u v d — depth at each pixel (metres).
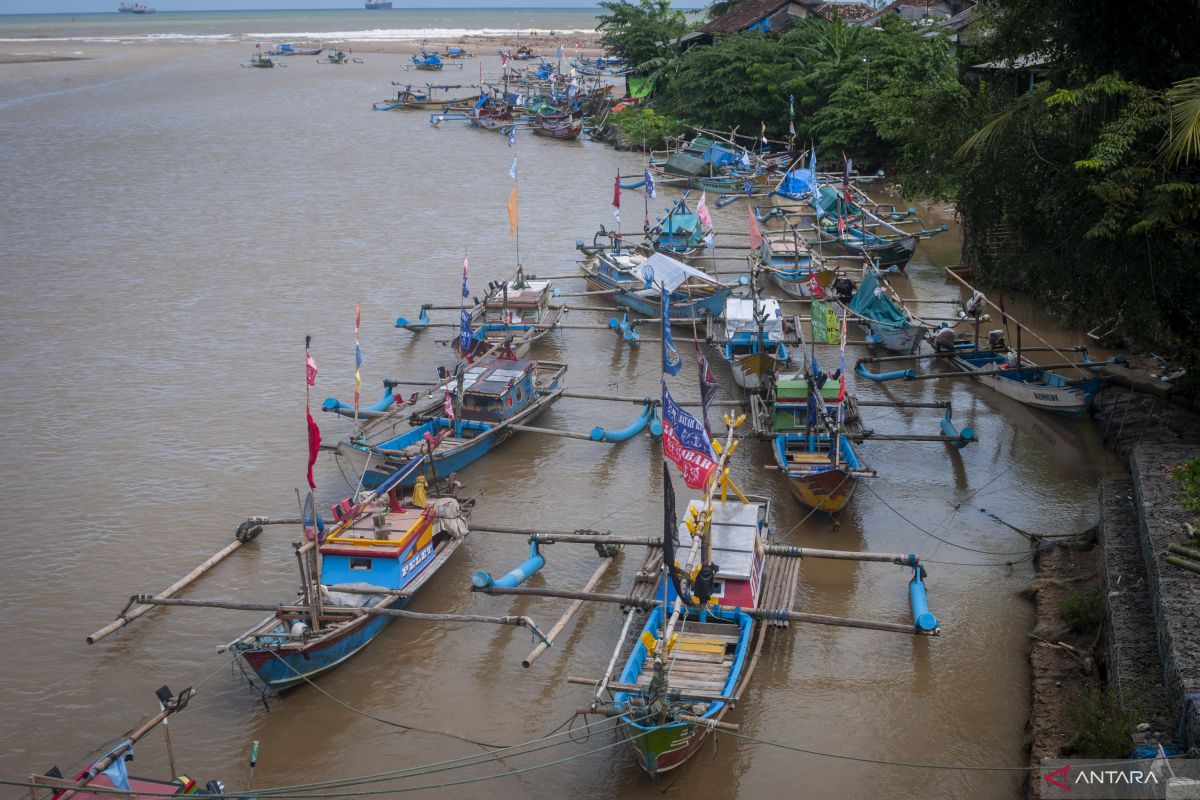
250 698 24.08
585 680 21.89
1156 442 33.41
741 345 42.62
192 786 19.70
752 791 21.14
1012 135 34.19
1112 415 36.72
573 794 21.16
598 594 25.16
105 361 44.06
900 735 22.64
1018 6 36.03
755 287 49.50
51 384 41.69
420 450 33.31
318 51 192.25
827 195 67.44
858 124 79.00
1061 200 33.03
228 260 58.81
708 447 24.48
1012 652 25.28
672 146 94.19
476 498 32.41
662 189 80.00
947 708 23.42
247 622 26.72
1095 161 28.36
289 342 46.28
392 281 55.06
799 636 26.12
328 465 35.25
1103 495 28.66
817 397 32.97
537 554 28.73
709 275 55.75
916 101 43.97
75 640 25.89
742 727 22.92
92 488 33.50
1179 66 31.25
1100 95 30.25
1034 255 35.16
